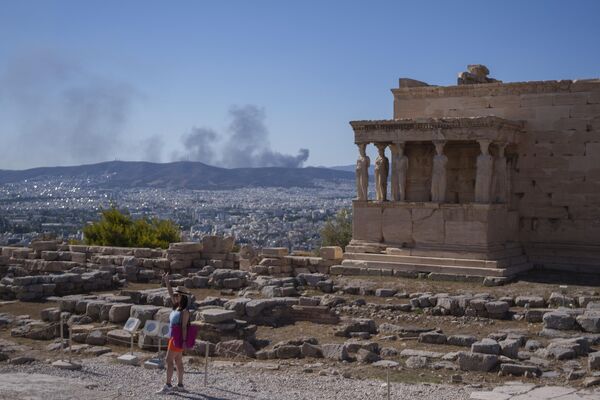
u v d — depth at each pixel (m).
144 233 50.75
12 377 17.89
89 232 50.94
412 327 24.47
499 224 32.38
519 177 34.53
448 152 35.25
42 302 31.86
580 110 33.25
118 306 25.88
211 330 23.28
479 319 25.53
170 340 16.95
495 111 35.09
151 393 16.61
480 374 19.12
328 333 24.52
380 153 34.56
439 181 32.53
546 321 23.28
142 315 24.81
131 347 21.92
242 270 35.66
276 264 34.50
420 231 32.72
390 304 27.78
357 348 21.91
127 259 37.44
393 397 16.47
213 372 19.53
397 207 33.31
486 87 35.19
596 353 19.25
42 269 39.31
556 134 33.75
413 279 31.34
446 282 30.47
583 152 33.22
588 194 33.16
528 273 31.91
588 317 22.81
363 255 33.38
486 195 31.50
